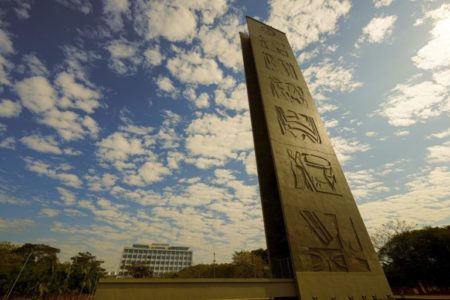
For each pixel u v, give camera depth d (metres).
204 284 9.87
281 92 19.64
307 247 13.09
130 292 8.71
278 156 15.72
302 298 11.14
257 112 19.58
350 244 14.61
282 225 15.79
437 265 31.88
